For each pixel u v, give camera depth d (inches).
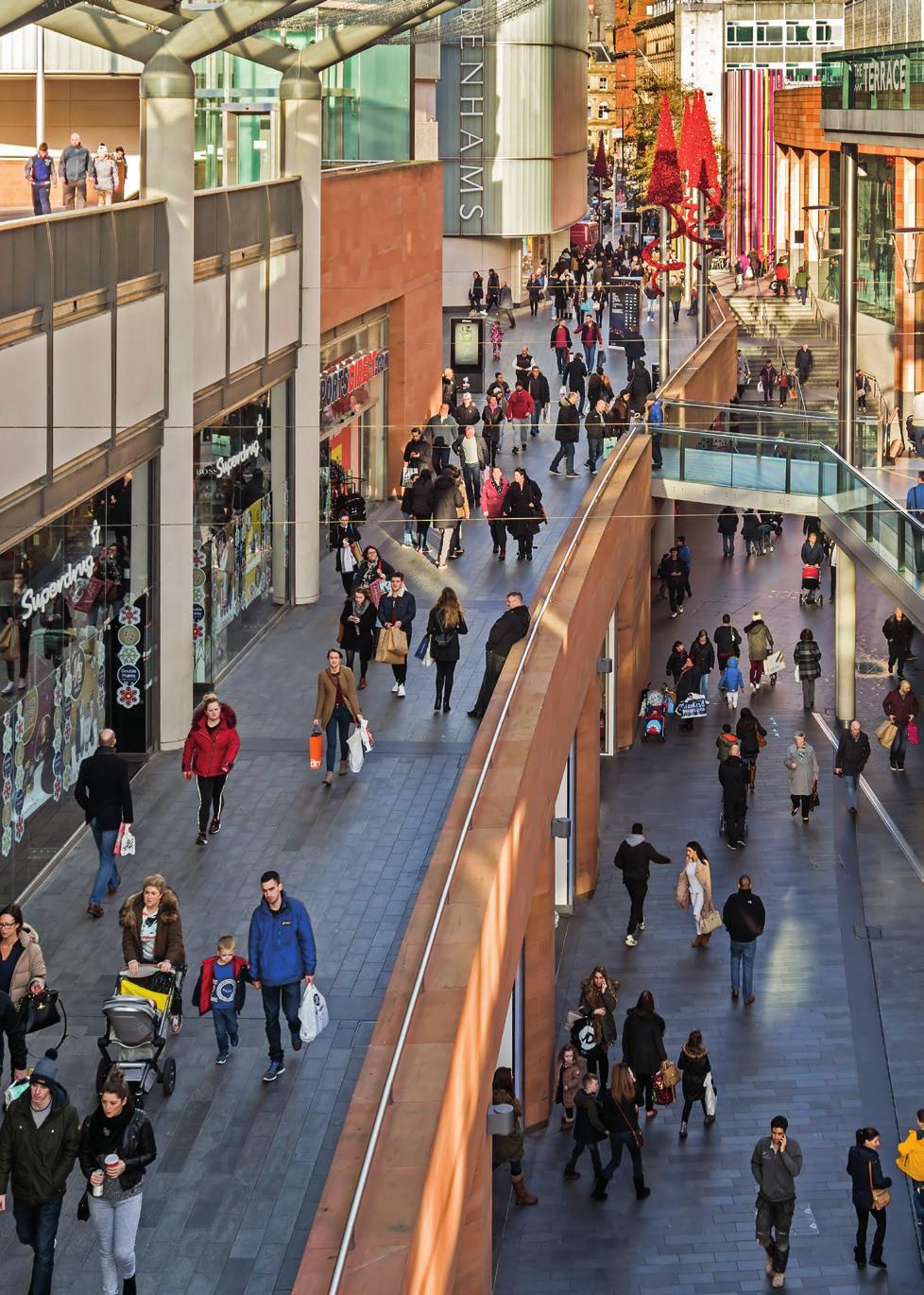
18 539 883.4
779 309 3196.4
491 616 1385.3
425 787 1050.7
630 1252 909.2
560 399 1867.6
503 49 3176.7
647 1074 1019.3
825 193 3577.8
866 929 1277.1
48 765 950.4
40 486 891.4
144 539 1097.4
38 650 935.0
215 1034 752.3
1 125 1897.1
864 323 2893.7
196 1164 671.8
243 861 944.9
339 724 1058.7
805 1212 954.1
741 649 1940.2
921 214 2561.5
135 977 725.9
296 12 1136.8
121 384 1010.1
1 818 874.8
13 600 896.3
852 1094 1066.7
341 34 1427.2
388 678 1264.8
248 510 1348.4
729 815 1416.1
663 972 1217.4
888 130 2476.6
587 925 1291.8
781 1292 882.8
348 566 1473.9
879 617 2048.5
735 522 2319.1
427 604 1425.9
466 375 2235.5
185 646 1119.6
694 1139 1015.6
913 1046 1119.6
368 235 1724.9
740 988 1178.0
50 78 1843.0
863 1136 899.4
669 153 2320.4
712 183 2716.5
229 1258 617.6
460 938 697.6
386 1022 643.5
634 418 1898.4
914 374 2613.2
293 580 1462.8
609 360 2645.2
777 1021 1151.6
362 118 2037.4
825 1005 1172.5
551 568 1256.2
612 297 2842.0
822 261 3134.8
